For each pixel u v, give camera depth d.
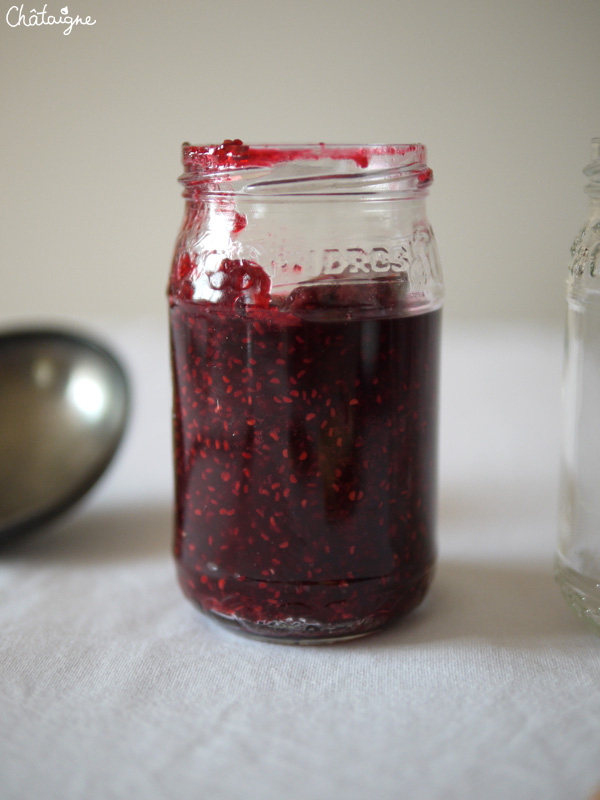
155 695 0.21
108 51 0.58
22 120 0.60
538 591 0.26
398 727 0.20
